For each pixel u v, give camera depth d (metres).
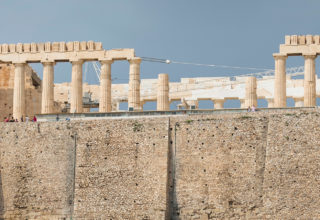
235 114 128.38
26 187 136.62
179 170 128.88
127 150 131.25
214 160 127.38
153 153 129.62
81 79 168.12
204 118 129.75
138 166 129.75
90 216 129.88
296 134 124.12
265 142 125.69
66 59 168.50
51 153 136.50
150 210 126.81
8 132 140.00
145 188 128.25
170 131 130.75
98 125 134.25
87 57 167.50
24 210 135.62
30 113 191.62
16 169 137.88
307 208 120.25
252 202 123.69
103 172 131.50
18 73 170.50
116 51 166.62
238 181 125.25
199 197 126.81
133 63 165.75
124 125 132.62
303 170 122.00
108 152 132.25
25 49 170.50
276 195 122.25
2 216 136.50
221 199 125.56
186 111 137.38
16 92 170.25
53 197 134.50
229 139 127.38
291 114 125.38
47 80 168.50
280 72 160.12
